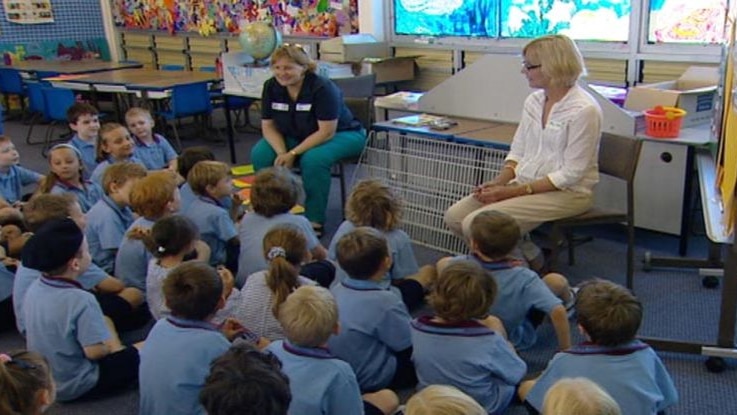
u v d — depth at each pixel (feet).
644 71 15.47
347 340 7.38
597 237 12.41
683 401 7.66
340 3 21.36
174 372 6.40
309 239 9.74
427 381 6.72
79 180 11.74
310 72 13.66
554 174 9.75
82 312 7.55
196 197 10.44
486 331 6.63
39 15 28.71
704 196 8.75
